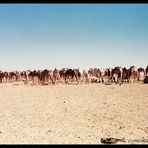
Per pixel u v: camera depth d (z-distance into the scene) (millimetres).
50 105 18781
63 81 35156
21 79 40094
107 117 15812
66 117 15852
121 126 14148
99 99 20188
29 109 17797
